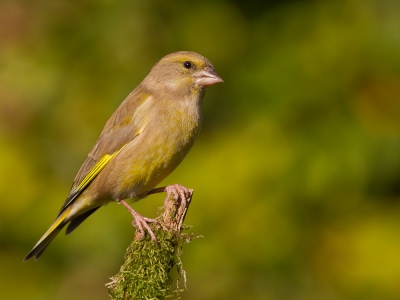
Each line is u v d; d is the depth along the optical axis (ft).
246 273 42.57
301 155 42.96
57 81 45.83
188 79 32.12
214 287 42.55
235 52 47.52
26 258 32.73
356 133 43.73
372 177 43.57
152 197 42.04
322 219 43.86
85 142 45.14
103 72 46.11
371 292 42.80
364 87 45.44
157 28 47.11
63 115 45.65
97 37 46.44
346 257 43.24
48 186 44.57
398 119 44.47
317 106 44.73
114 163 31.40
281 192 42.42
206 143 44.68
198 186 42.70
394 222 43.57
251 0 48.98
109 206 42.42
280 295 42.78
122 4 46.60
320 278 43.04
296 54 45.91
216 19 47.80
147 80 32.96
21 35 46.80
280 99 44.68
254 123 44.32
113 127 31.73
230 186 42.47
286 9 48.14
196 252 42.01
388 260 42.70
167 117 31.14
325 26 46.75
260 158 42.88
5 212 43.93
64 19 47.19
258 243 42.11
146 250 26.02
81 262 43.65
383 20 46.34
